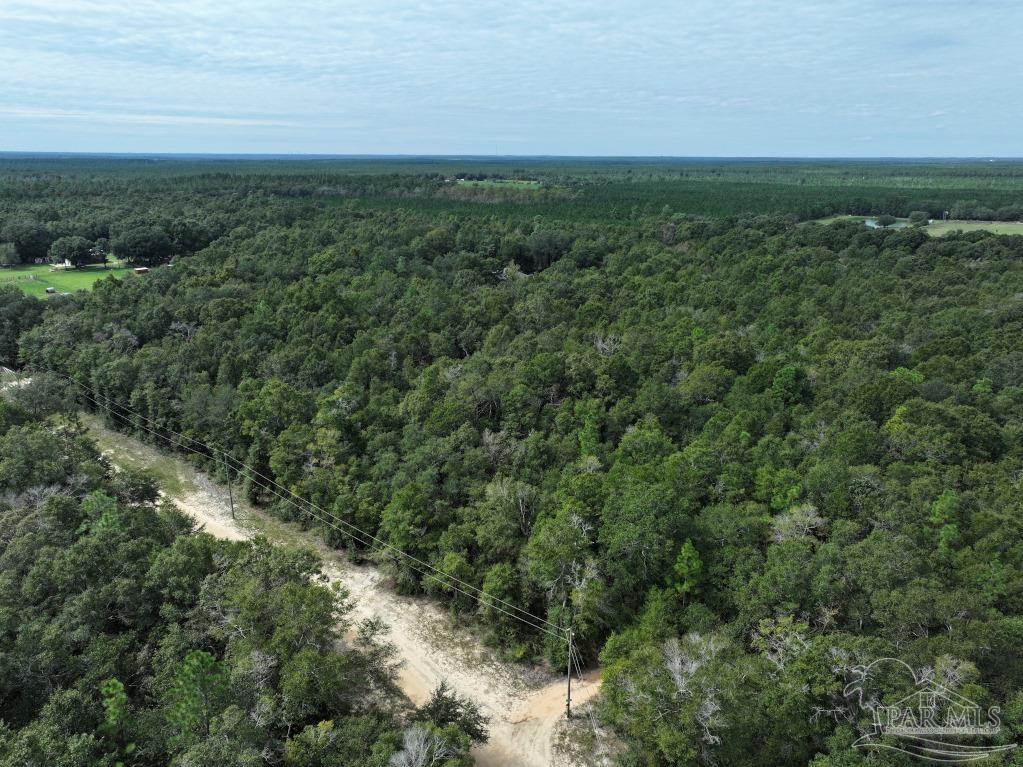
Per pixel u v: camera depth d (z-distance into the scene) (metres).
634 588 45.50
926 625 36.72
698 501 50.00
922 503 45.50
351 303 96.94
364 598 52.66
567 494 50.31
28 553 40.91
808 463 51.78
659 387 66.81
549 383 70.12
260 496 66.88
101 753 31.12
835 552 40.53
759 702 34.00
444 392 70.12
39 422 67.19
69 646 36.47
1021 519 44.69
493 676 45.12
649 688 34.28
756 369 69.69
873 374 67.69
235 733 30.16
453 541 50.28
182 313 90.88
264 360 79.75
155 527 47.91
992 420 59.22
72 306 96.75
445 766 30.91
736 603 41.16
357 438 64.56
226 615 39.03
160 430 77.12
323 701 35.44
